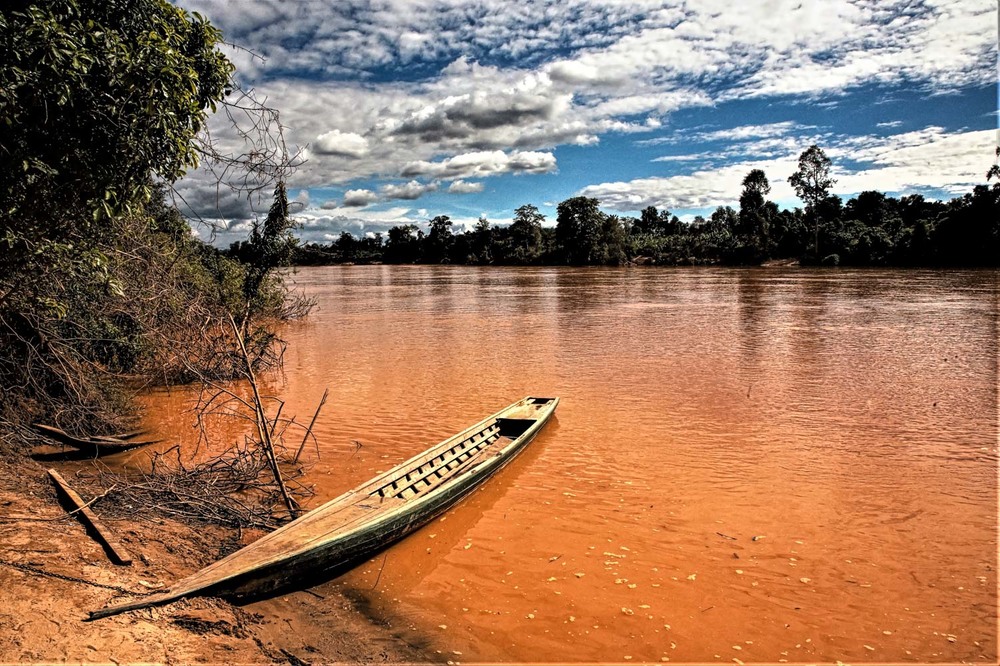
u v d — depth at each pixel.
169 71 7.38
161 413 13.32
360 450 10.98
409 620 6.05
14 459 8.98
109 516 7.26
